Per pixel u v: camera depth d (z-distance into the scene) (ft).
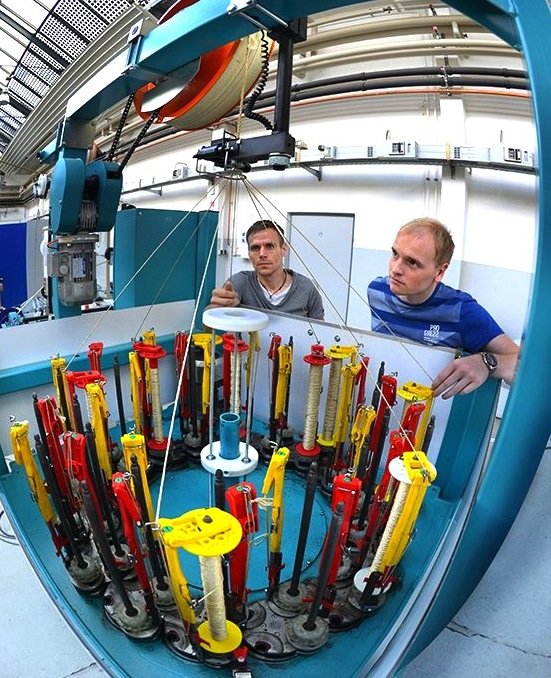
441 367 3.65
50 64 10.97
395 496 2.50
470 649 2.67
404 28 8.43
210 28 2.43
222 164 2.98
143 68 3.01
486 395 3.54
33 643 2.68
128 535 2.29
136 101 4.05
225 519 2.00
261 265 5.49
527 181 8.14
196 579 2.77
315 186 10.76
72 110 4.12
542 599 2.99
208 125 3.81
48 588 2.69
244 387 4.73
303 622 2.45
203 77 3.27
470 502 2.54
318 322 4.25
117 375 3.92
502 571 3.19
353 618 2.54
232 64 3.17
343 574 2.78
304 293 5.87
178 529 1.91
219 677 2.24
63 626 2.80
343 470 3.63
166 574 2.61
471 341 4.33
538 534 3.46
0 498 3.37
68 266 4.50
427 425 3.23
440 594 2.11
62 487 2.87
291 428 4.27
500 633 2.77
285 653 2.31
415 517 2.32
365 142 9.73
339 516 2.12
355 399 3.77
